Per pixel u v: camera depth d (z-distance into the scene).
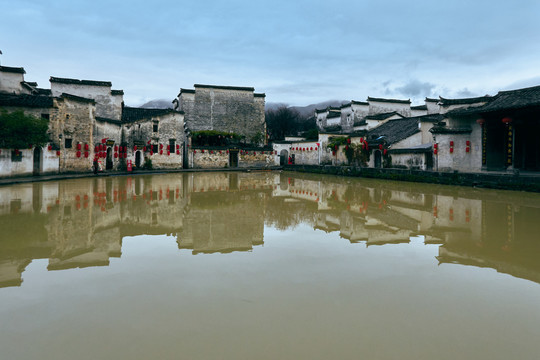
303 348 3.52
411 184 22.42
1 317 4.16
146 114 41.09
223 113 49.97
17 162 22.19
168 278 5.47
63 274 5.64
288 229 9.11
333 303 4.58
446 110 30.38
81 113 27.48
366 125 42.09
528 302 4.63
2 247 7.10
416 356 3.39
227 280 5.40
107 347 3.51
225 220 10.27
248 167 44.12
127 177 26.34
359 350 3.49
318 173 34.84
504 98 22.23
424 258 6.58
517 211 11.62
